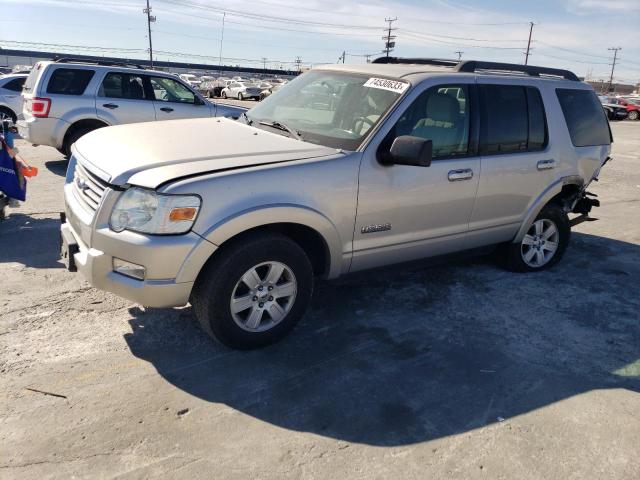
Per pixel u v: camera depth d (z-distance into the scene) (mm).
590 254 6238
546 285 5129
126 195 3107
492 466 2709
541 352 3865
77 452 2609
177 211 3031
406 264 4297
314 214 3486
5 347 3445
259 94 41562
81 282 4453
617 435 2996
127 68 9367
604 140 5648
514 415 3121
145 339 3658
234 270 3299
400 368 3531
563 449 2859
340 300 4461
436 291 4777
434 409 3131
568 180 5184
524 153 4770
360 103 4082
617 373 3648
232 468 2584
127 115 9289
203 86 49562
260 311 3543
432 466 2686
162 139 3711
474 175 4359
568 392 3383
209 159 3346
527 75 5074
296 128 4082
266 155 3498
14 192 5723
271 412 3010
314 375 3387
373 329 4020
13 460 2527
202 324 3453
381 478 2590
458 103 4285
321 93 4383
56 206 6641
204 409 2992
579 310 4609
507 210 4777
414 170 3963
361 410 3080
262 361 3502
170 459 2611
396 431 2924
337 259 3785
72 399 2990
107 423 2822
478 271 5328
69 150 9094
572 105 5281
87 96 8938
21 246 5215
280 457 2678
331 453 2729
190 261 3100
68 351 3457
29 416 2830
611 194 9781
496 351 3830
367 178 3729
